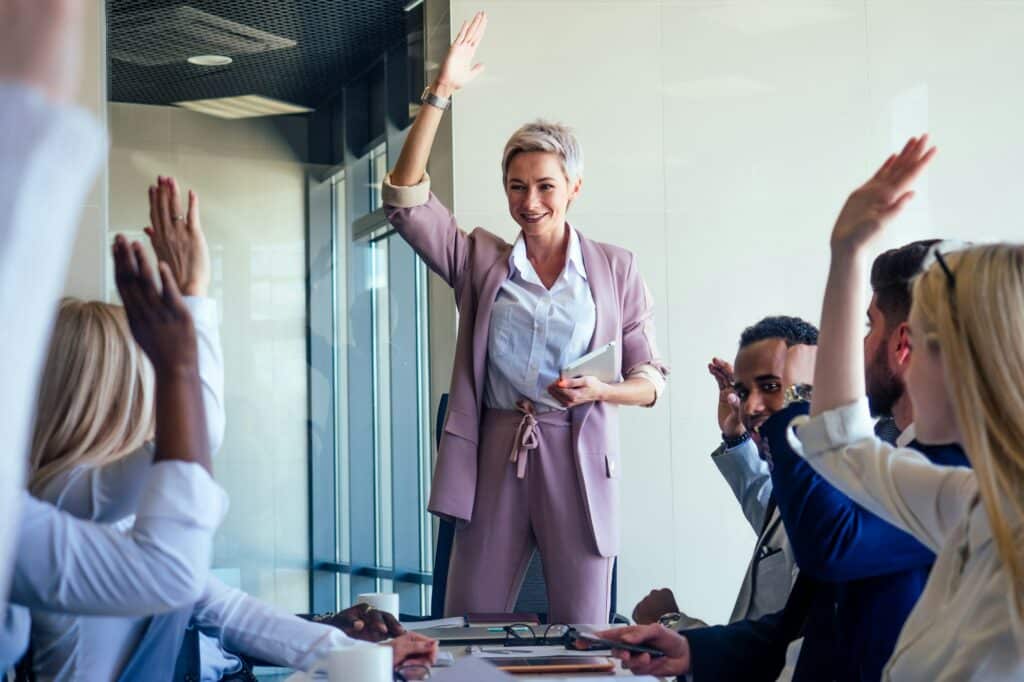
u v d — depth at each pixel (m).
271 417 5.15
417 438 5.00
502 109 4.73
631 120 4.82
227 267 5.12
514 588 2.87
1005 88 5.07
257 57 5.05
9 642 1.54
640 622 2.56
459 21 4.73
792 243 4.90
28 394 0.66
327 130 5.18
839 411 1.56
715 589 4.76
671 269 4.82
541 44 4.78
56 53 0.69
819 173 4.93
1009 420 1.31
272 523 5.12
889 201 1.49
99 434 1.65
